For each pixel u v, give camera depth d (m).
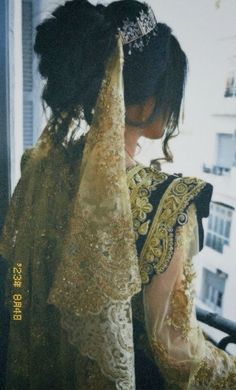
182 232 0.52
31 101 1.18
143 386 0.62
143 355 0.61
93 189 0.48
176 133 0.62
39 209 0.59
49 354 0.60
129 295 0.47
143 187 0.54
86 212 0.48
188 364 0.55
